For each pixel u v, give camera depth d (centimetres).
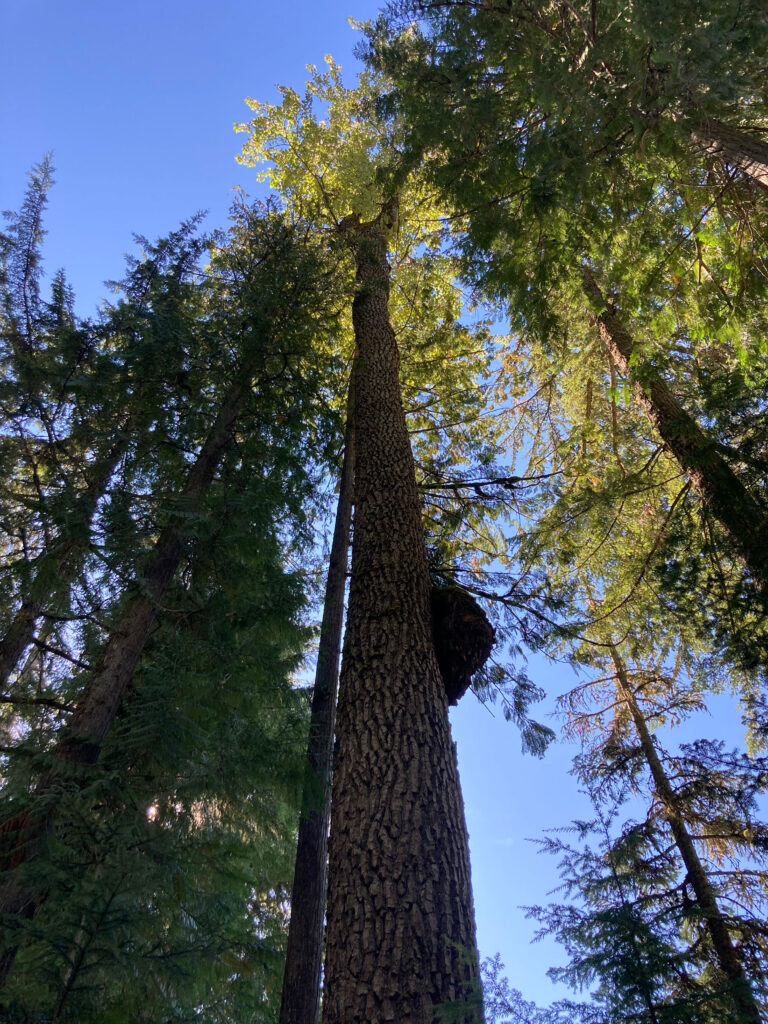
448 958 287
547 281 638
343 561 736
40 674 520
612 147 514
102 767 386
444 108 557
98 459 512
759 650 524
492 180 582
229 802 446
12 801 326
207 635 486
